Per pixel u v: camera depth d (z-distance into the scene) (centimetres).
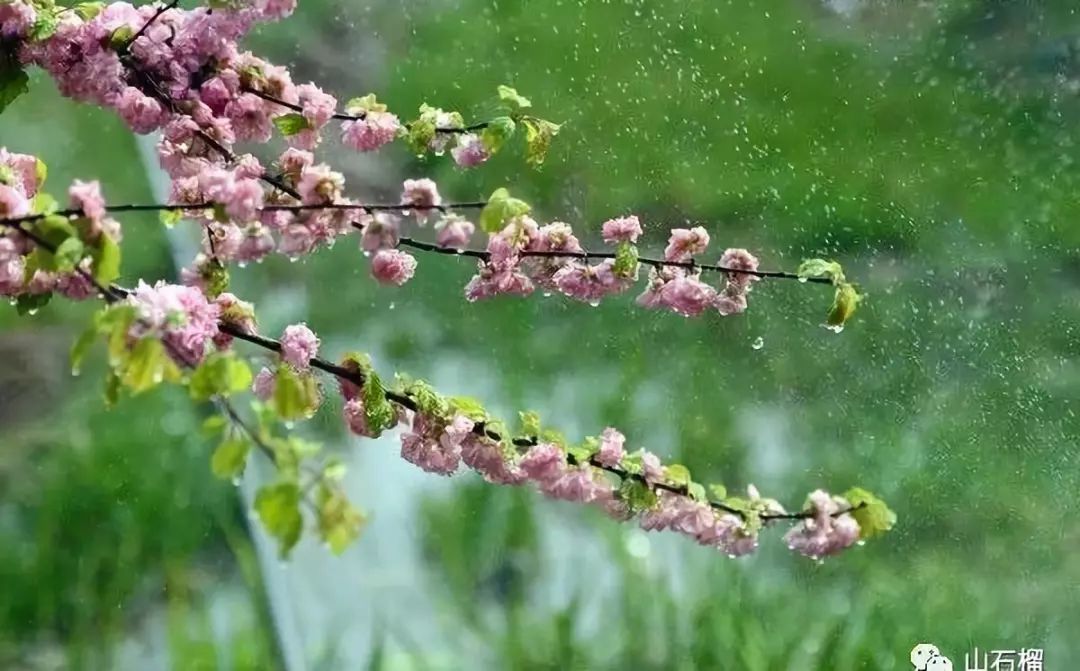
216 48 247
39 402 330
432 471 249
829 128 319
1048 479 308
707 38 322
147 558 311
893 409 313
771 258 317
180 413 326
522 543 311
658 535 311
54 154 355
